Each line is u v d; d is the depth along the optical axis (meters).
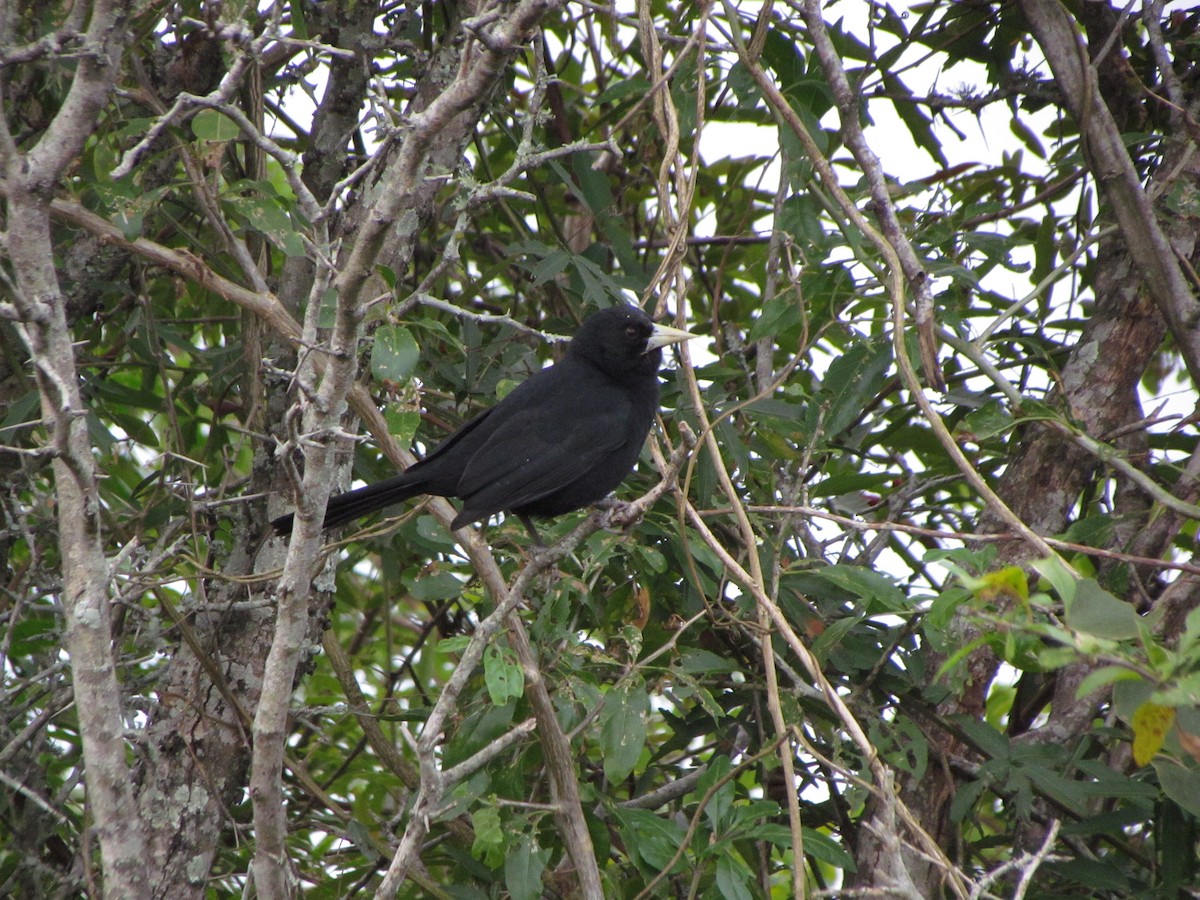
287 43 6.93
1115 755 9.42
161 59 10.30
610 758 7.79
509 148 13.08
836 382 9.54
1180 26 10.88
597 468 10.34
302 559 6.32
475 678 9.45
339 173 10.27
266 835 6.49
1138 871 9.34
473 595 9.20
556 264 10.57
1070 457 9.55
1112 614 5.64
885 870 7.94
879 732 8.66
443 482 9.93
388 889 6.18
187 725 9.09
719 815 7.77
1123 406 9.75
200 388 11.93
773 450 10.30
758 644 9.31
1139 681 5.90
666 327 10.09
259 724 6.41
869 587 8.12
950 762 9.10
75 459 6.09
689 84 10.38
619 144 13.31
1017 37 11.25
